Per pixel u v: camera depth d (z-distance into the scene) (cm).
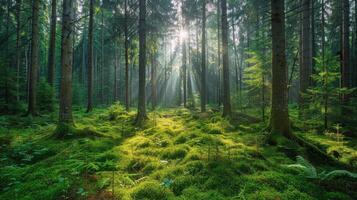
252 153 632
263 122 1155
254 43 1702
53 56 1955
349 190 465
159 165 582
